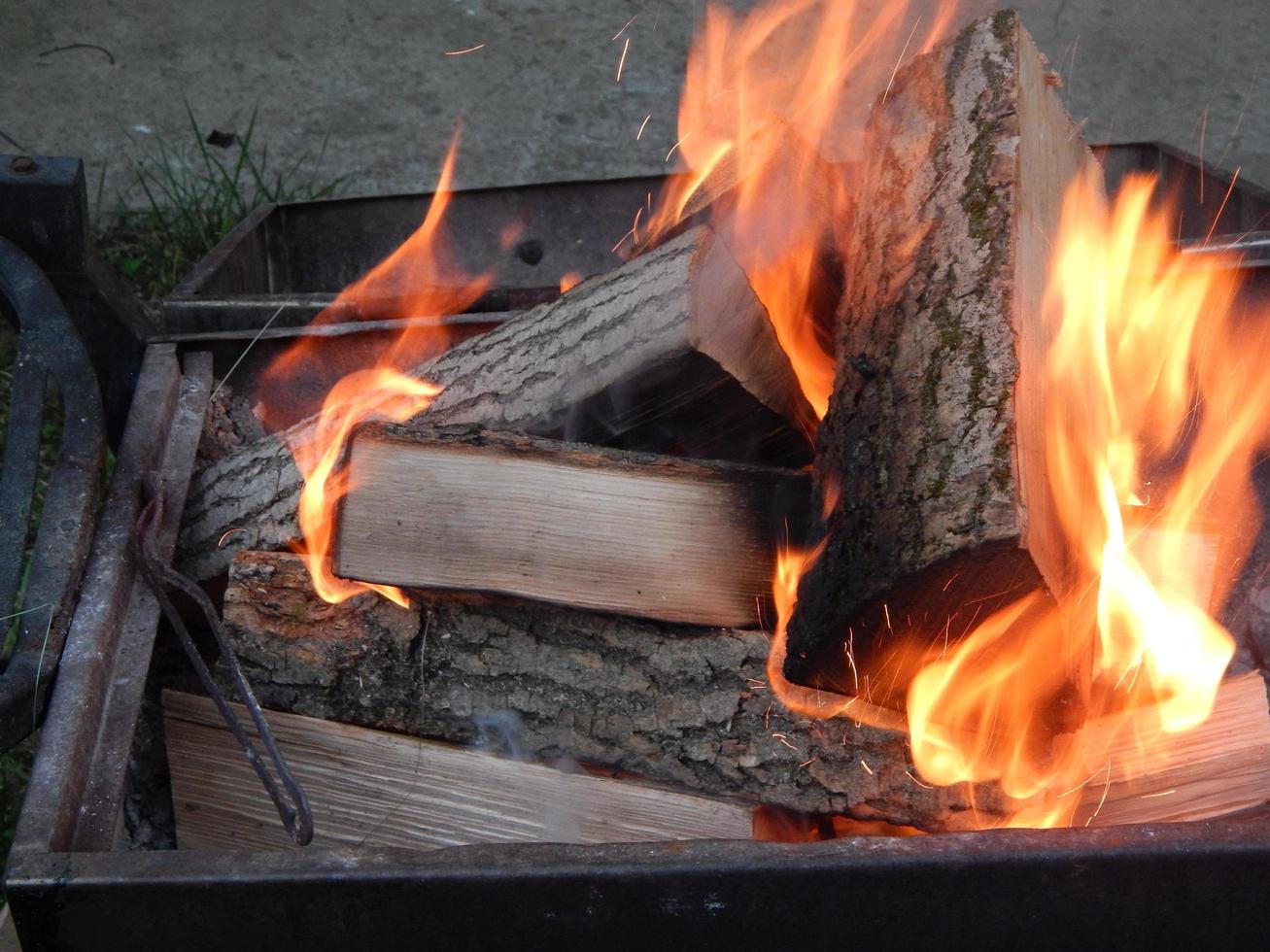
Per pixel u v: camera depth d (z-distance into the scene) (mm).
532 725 1836
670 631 1831
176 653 1924
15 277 1969
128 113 3316
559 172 3195
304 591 1856
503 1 3705
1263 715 1824
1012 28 1895
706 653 1824
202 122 3303
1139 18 3578
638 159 3236
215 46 3533
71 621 1838
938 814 1812
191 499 1946
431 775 1835
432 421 1906
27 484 1888
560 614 1839
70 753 1766
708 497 1821
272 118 3330
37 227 1994
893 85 1944
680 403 1869
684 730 1823
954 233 1813
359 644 1847
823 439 1818
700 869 1688
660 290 1847
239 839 1848
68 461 1900
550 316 1899
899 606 1741
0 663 1825
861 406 1798
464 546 1822
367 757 1842
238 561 1865
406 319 2100
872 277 1852
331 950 1704
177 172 3146
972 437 1736
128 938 1703
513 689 1837
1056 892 1691
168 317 2102
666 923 1696
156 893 1693
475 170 3195
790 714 1818
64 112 3303
